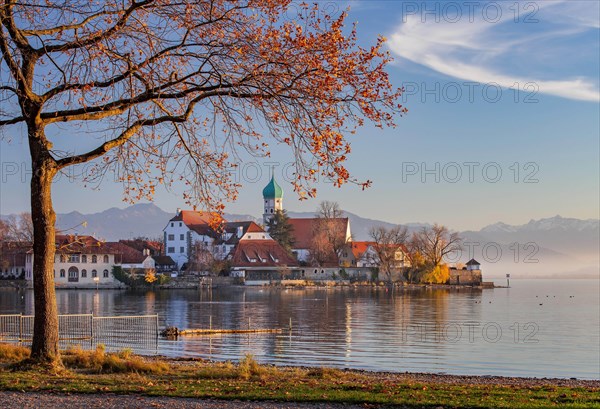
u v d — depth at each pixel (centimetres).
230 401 2280
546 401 2298
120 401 2248
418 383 2930
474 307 12600
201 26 2716
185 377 2983
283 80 2641
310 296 15375
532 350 6003
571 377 4606
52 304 2900
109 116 2872
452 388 2658
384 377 3709
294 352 5441
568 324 9150
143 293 16150
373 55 2591
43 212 2858
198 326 7712
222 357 4966
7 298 13550
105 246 18838
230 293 16538
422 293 18150
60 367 2873
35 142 2823
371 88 2580
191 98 2977
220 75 2762
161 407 2147
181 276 18862
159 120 2908
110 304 11800
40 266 2884
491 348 6072
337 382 2861
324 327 7844
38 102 2742
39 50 2748
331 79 2562
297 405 2220
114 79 2802
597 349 6119
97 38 2667
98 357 3359
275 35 2622
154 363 3362
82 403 2202
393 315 9894
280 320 8781
